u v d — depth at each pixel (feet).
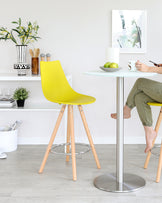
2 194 7.45
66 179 8.33
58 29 11.08
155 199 7.19
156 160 9.82
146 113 8.27
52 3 10.99
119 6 10.97
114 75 7.00
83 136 11.50
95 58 11.19
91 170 8.96
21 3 10.99
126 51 11.09
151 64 11.20
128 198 7.25
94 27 11.07
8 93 10.69
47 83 8.77
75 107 11.41
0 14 11.03
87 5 10.99
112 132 11.51
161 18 11.03
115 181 8.10
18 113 11.51
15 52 11.21
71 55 11.18
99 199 7.20
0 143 10.55
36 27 10.87
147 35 11.10
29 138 11.57
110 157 10.10
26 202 7.06
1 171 8.89
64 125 11.51
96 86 11.34
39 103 11.46
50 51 11.17
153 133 8.27
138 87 8.34
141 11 10.94
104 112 11.46
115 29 11.00
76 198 7.25
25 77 9.99
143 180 8.18
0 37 10.80
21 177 8.46
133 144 11.48
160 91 8.02
